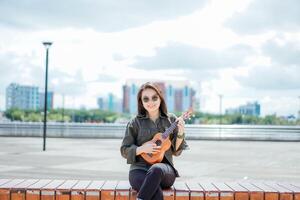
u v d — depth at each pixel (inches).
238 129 1428.4
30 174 491.5
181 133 216.5
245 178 486.0
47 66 866.8
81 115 4598.9
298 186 227.6
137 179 209.0
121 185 225.3
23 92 5944.9
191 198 210.5
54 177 470.0
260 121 3991.1
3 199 215.5
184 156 763.4
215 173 528.4
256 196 210.5
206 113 4525.1
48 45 879.1
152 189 197.8
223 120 4357.8
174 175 214.2
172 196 210.2
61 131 1470.2
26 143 1088.8
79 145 1032.2
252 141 1391.5
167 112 224.7
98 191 212.5
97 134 1469.0
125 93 7386.8
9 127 1475.1
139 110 224.7
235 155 800.3
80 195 212.7
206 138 1440.7
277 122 3796.8
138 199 197.0
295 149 987.9
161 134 216.1
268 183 237.8
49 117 3809.1
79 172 515.5
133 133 223.0
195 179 473.4
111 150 869.8
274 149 983.6
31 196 214.1
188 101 7755.9
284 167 606.2
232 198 210.5
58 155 745.0
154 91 218.7
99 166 579.5
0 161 636.1
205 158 728.3
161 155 212.5
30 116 3762.3
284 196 209.9
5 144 1043.9
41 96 5054.1
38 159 671.1
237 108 5856.3
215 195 210.8
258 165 628.7
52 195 213.5
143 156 213.8
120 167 569.9
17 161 637.9
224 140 1421.0
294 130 1406.3
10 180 239.6
